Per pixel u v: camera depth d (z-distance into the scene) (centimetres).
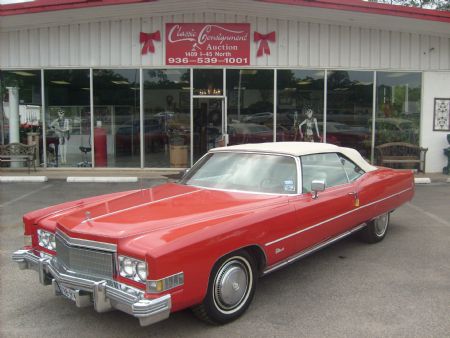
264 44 1338
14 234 668
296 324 378
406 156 1375
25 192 1037
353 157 581
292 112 1369
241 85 1358
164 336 359
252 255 405
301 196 458
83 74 1356
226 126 1366
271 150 498
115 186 1125
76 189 1080
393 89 1381
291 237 432
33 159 1348
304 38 1344
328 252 580
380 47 1362
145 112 1371
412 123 1397
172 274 323
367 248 597
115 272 337
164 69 1350
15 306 418
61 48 1344
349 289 454
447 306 412
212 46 1335
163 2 1203
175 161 1384
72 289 351
